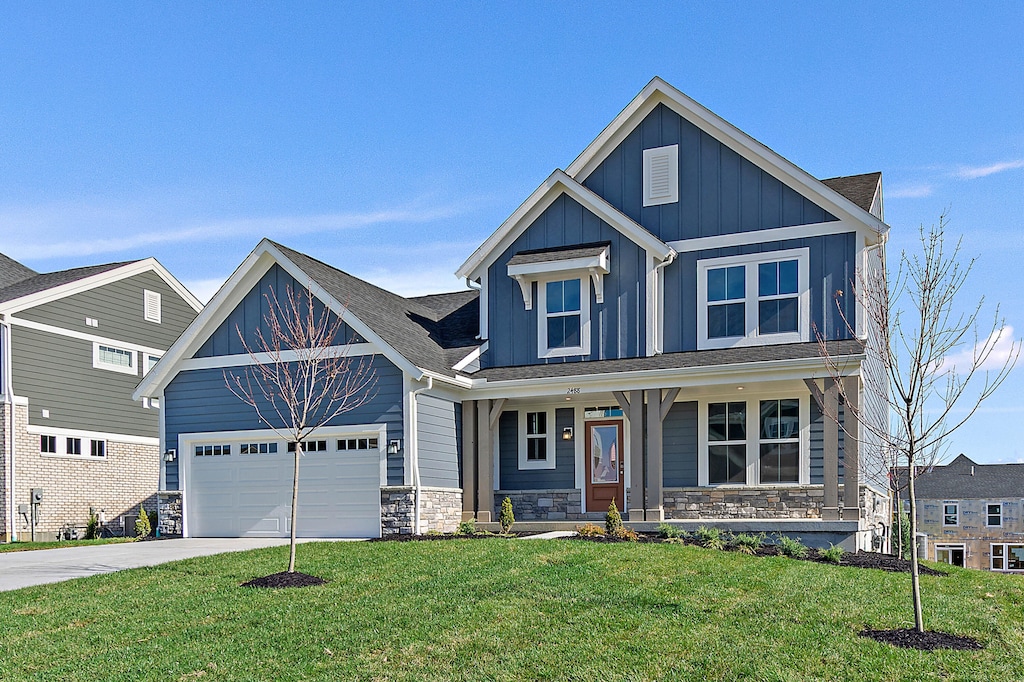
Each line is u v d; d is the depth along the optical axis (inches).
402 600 477.4
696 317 818.8
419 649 399.9
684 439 818.2
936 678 361.1
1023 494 2183.8
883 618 444.1
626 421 844.0
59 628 448.1
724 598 474.3
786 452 784.9
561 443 866.8
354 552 631.2
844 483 714.8
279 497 826.8
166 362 859.4
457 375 809.5
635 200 856.9
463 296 1055.6
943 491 2253.9
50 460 1086.4
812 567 576.7
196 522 859.4
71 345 1129.4
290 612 462.0
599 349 832.9
